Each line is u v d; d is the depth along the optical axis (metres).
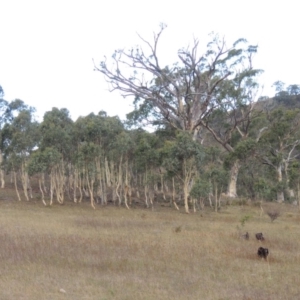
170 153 32.94
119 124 36.97
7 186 44.47
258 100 47.31
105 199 35.75
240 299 9.32
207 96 41.12
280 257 14.27
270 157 43.72
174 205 36.12
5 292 9.21
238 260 13.45
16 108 44.84
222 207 36.38
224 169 37.81
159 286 10.21
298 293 9.99
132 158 36.91
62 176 35.41
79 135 36.22
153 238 16.84
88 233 17.75
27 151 36.03
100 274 11.12
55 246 14.14
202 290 9.98
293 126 44.81
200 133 49.88
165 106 42.03
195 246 15.27
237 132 49.41
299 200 35.91
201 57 40.97
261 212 30.89
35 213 26.80
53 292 9.41
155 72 41.91
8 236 15.80
